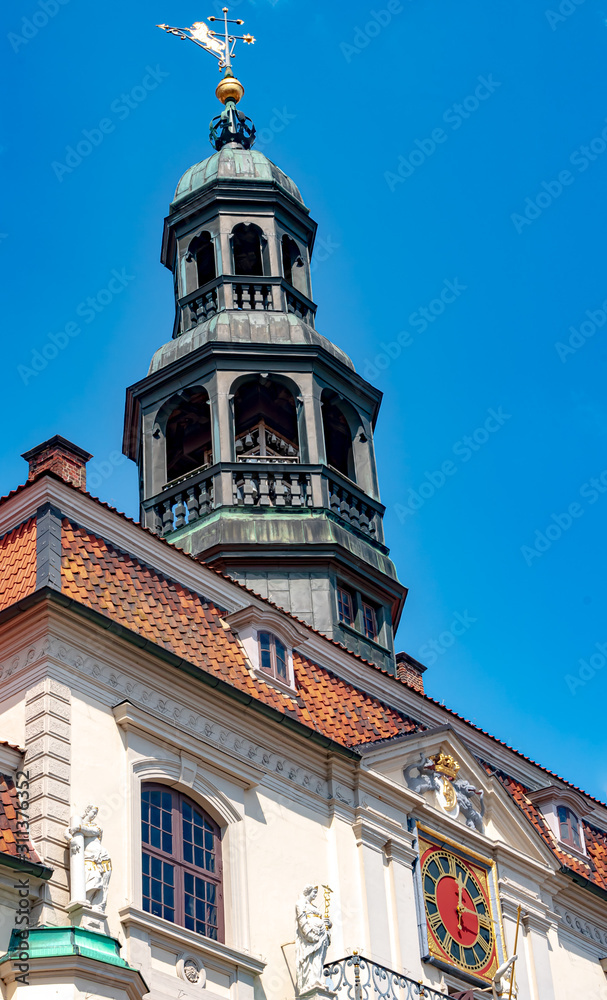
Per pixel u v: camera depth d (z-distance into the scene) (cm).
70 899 2094
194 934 2245
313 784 2652
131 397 3906
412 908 2662
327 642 2984
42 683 2264
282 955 2397
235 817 2450
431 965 2642
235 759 2505
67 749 2233
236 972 2300
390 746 2795
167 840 2333
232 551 3469
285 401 3931
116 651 2391
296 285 4172
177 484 3650
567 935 3077
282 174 4344
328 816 2644
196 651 2592
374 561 3672
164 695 2442
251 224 4159
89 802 2219
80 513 2588
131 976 1994
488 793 2972
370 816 2694
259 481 3619
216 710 2522
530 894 2984
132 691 2391
